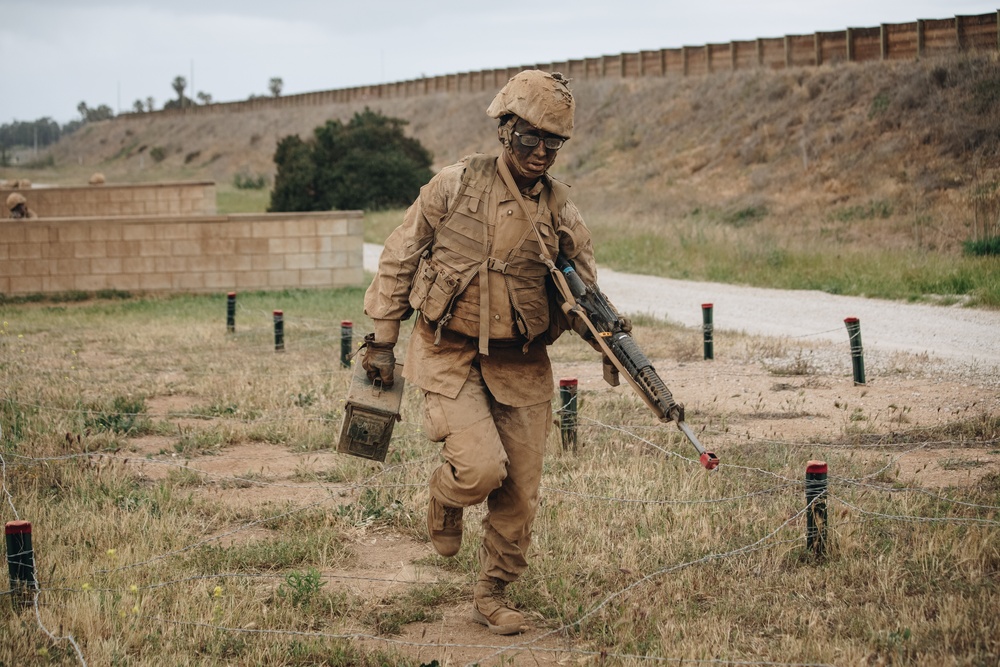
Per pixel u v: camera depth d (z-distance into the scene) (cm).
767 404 1002
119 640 467
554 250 457
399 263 468
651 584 534
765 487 696
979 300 1714
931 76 3281
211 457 827
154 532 612
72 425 881
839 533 584
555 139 435
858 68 3672
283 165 4247
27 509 640
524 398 471
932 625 469
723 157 3775
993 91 3056
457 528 486
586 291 459
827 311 1714
